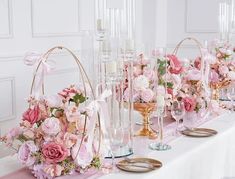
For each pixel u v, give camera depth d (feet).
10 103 11.32
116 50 6.51
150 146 6.69
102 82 6.14
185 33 18.39
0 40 10.89
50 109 5.51
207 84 8.75
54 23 12.75
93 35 8.00
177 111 7.37
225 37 12.89
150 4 18.02
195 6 18.03
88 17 14.23
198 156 6.72
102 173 5.56
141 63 7.63
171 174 5.97
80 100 5.67
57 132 5.36
